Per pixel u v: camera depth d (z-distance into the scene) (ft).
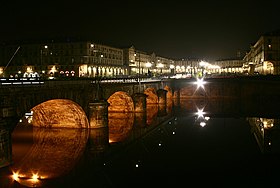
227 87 386.32
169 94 395.14
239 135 180.65
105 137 166.40
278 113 262.26
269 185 104.37
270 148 151.53
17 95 112.47
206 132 190.29
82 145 150.20
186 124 217.56
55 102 150.41
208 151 146.51
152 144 159.43
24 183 102.99
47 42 507.71
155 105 328.49
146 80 305.53
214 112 274.77
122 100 252.21
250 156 137.90
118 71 601.21
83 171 116.16
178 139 171.63
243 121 226.79
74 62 496.64
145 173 115.55
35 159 129.08
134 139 168.96
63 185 102.37
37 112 177.47
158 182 107.14
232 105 322.34
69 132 170.71
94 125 170.50
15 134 168.66
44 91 127.65
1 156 99.35
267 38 458.91
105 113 173.17
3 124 99.60
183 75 543.39
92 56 510.58
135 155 138.92
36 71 504.02
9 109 102.89
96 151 142.41
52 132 171.73
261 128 199.52
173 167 122.83
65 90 143.13
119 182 106.32
